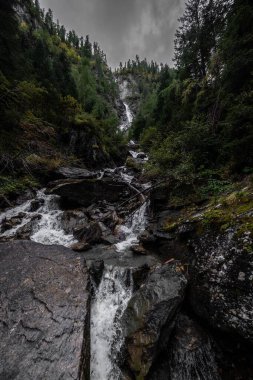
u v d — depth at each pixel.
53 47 67.25
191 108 16.92
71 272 5.24
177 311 4.55
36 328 3.74
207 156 9.20
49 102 21.17
